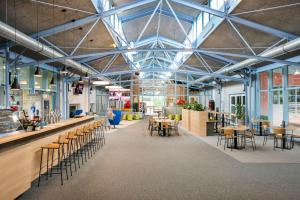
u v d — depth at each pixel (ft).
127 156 19.71
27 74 29.43
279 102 30.60
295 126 26.84
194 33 36.01
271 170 15.87
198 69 48.01
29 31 21.79
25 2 17.51
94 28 25.59
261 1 18.70
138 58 57.31
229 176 14.60
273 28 22.00
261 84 35.06
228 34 26.20
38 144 14.35
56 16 20.48
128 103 63.41
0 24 15.07
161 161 18.11
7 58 22.25
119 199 11.27
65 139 15.02
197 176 14.56
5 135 11.52
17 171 11.09
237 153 21.04
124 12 31.04
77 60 35.83
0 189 9.92
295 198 11.43
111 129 38.63
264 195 11.76
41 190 12.30
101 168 16.20
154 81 61.57
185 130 38.14
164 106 57.98
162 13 33.30
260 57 24.39
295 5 18.02
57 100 38.17
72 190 12.31
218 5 26.45
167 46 47.11
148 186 12.89
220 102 51.85
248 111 37.37
